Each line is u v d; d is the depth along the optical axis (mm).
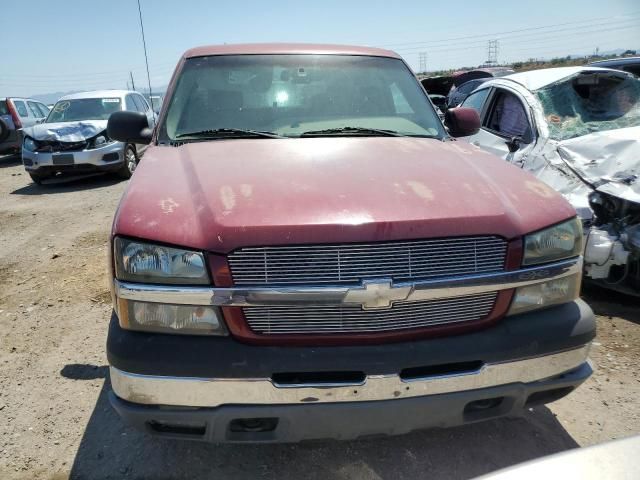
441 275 2100
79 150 9789
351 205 2143
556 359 2250
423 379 2086
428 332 2133
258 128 3320
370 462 2525
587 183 4211
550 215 2309
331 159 2672
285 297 2004
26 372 3383
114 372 2111
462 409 2178
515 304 2232
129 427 2812
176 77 3627
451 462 2520
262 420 2139
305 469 2486
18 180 11344
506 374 2182
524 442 2660
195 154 2846
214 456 2584
